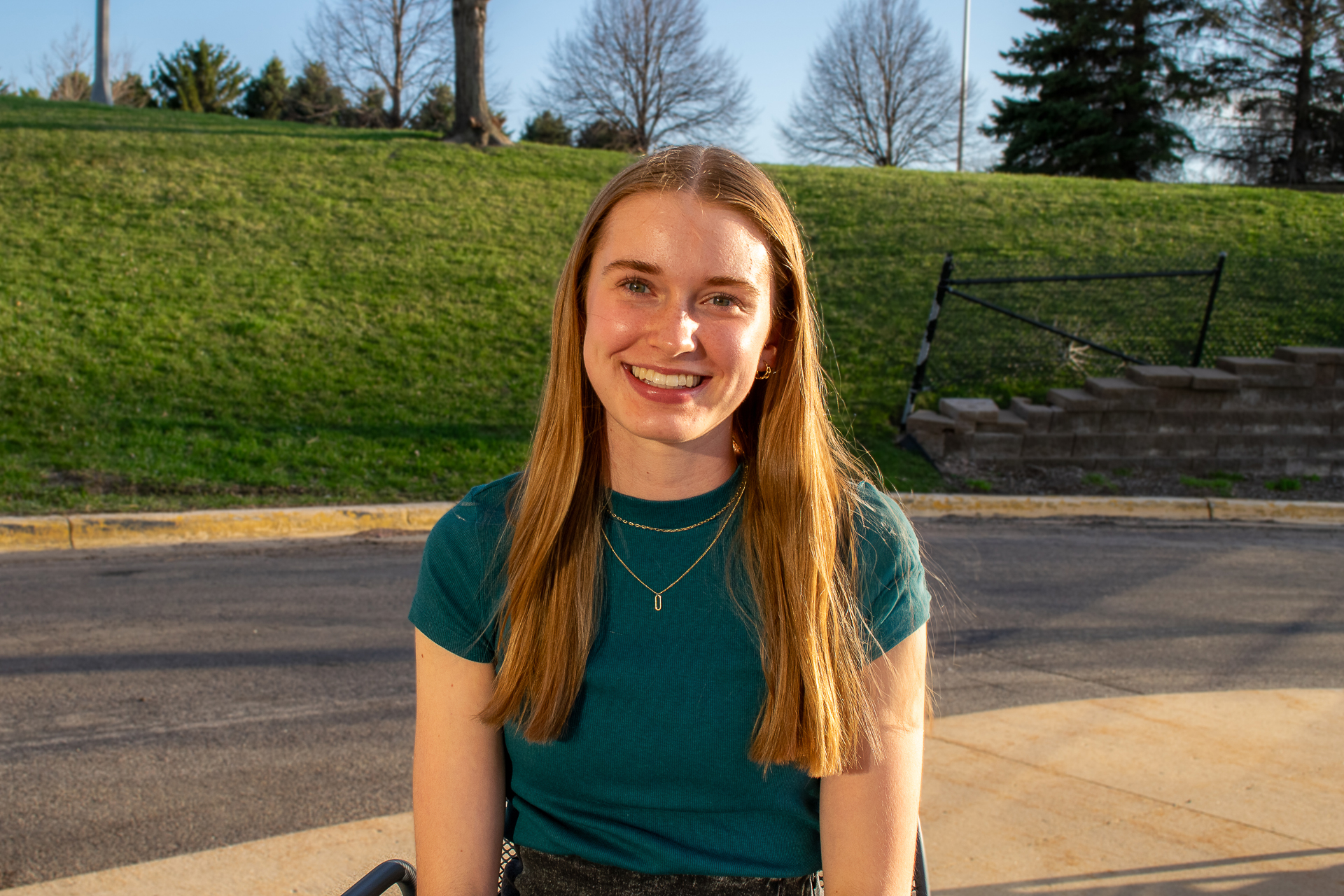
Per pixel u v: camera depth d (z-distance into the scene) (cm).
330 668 421
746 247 118
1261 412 894
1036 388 952
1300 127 3412
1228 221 1402
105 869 265
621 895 123
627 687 119
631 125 4166
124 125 1630
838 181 1569
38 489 671
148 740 348
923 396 941
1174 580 600
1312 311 1088
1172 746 350
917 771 125
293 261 1147
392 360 943
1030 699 400
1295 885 261
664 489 124
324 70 4181
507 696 122
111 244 1133
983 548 670
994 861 272
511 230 1306
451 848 126
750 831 124
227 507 673
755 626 119
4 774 320
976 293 1120
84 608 495
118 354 885
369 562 596
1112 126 3347
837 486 129
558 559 123
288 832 287
